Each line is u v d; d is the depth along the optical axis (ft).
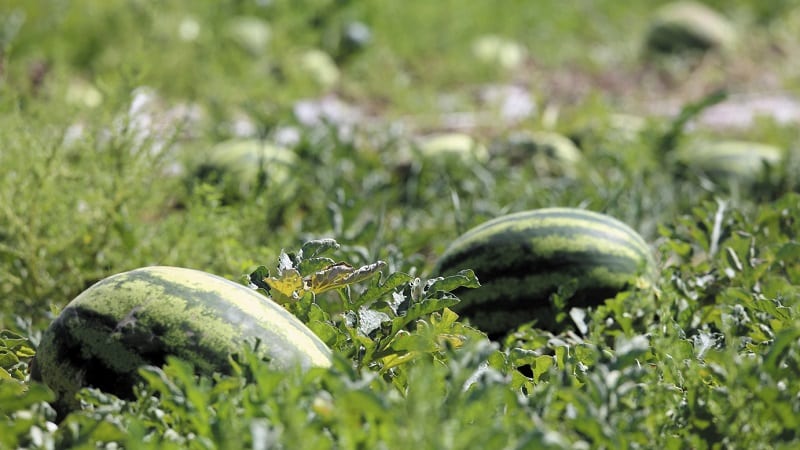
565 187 39.78
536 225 24.47
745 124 59.26
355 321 19.47
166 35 64.23
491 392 14.24
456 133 55.21
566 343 22.29
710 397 16.35
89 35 65.57
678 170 42.63
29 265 27.45
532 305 24.08
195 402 14.98
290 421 13.17
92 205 28.48
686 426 16.63
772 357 16.67
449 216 37.86
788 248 23.35
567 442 14.56
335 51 74.54
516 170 43.80
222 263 28.55
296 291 18.92
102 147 30.96
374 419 14.38
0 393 15.20
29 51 63.31
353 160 42.22
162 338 17.21
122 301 17.61
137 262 28.43
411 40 78.95
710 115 63.67
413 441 12.85
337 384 14.49
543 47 82.64
